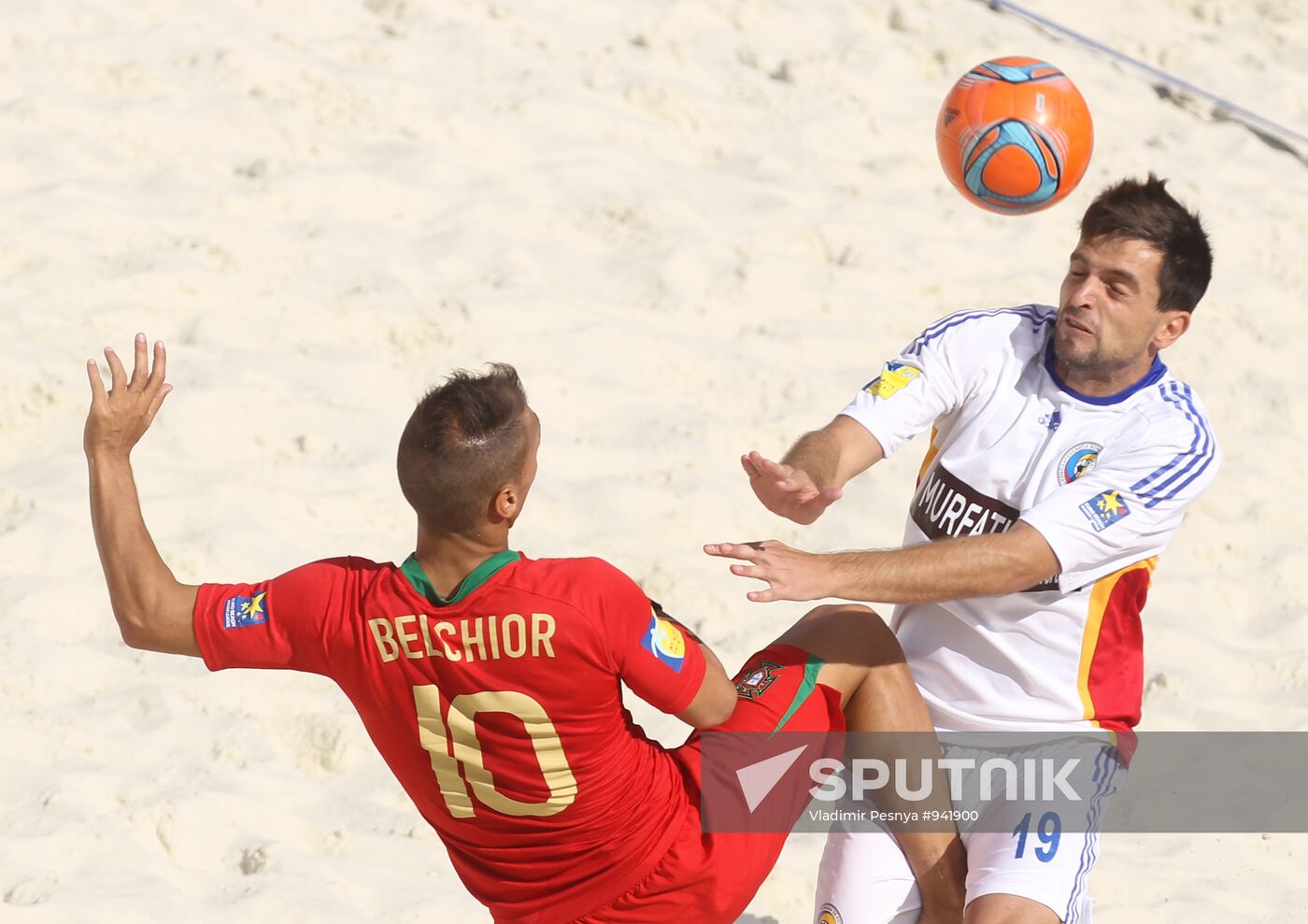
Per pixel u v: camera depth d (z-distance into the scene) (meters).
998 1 38.78
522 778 9.39
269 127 27.45
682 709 9.60
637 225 26.72
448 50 31.45
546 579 9.16
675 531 19.66
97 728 15.15
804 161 29.95
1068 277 11.05
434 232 25.59
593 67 31.73
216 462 19.70
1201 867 15.17
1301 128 36.50
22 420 20.09
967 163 12.91
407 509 19.36
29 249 23.23
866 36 35.44
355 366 21.84
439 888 13.64
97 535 9.57
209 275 23.25
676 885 9.91
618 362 22.97
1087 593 11.00
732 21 35.38
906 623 11.68
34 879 12.86
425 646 9.16
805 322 24.92
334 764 15.42
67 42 28.84
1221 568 20.91
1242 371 25.64
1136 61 37.66
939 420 11.82
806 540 20.02
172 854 13.74
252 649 9.48
